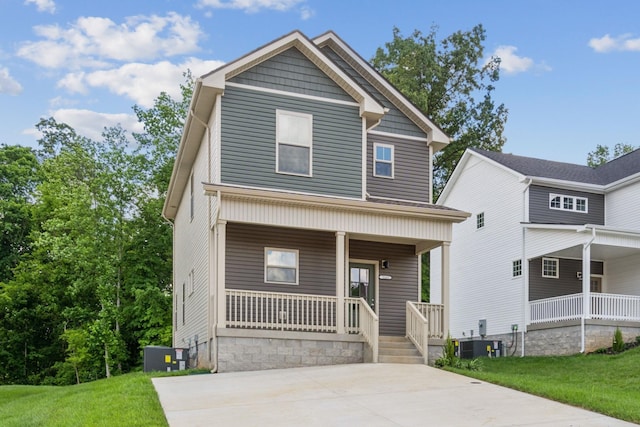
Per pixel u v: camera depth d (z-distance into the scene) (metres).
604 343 21.98
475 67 43.94
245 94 17.75
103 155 34.81
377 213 17.75
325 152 18.30
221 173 17.11
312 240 18.81
